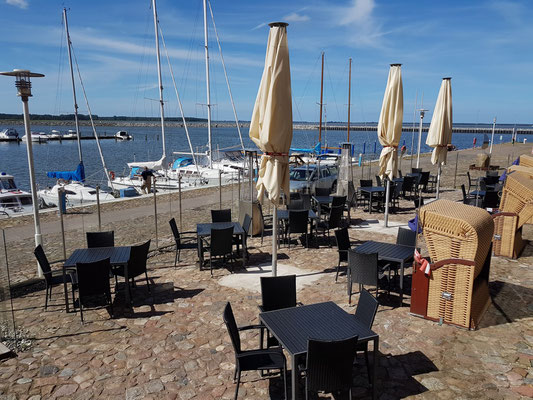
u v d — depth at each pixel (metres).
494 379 4.37
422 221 5.64
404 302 6.41
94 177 38.97
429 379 4.39
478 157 23.38
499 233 8.38
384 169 10.46
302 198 11.66
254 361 4.07
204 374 4.57
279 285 5.06
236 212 13.58
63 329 5.63
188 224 12.08
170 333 5.51
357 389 4.26
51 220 12.70
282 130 5.85
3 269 7.39
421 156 33.62
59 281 6.39
